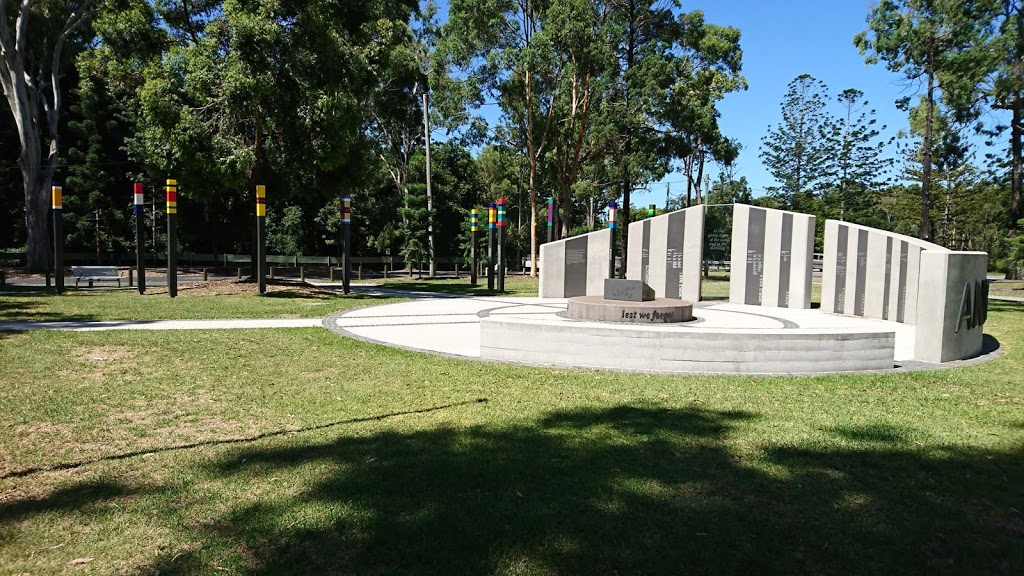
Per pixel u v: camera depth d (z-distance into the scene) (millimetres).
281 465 4836
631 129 35812
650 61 33969
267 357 9461
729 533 3799
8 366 8320
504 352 9469
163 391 7211
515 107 35312
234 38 18344
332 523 3848
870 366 9266
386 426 5965
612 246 22328
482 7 32469
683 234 20719
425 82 39500
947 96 31125
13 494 4254
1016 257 25078
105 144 35344
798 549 3639
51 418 6043
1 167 33781
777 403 7070
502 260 24172
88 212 34844
